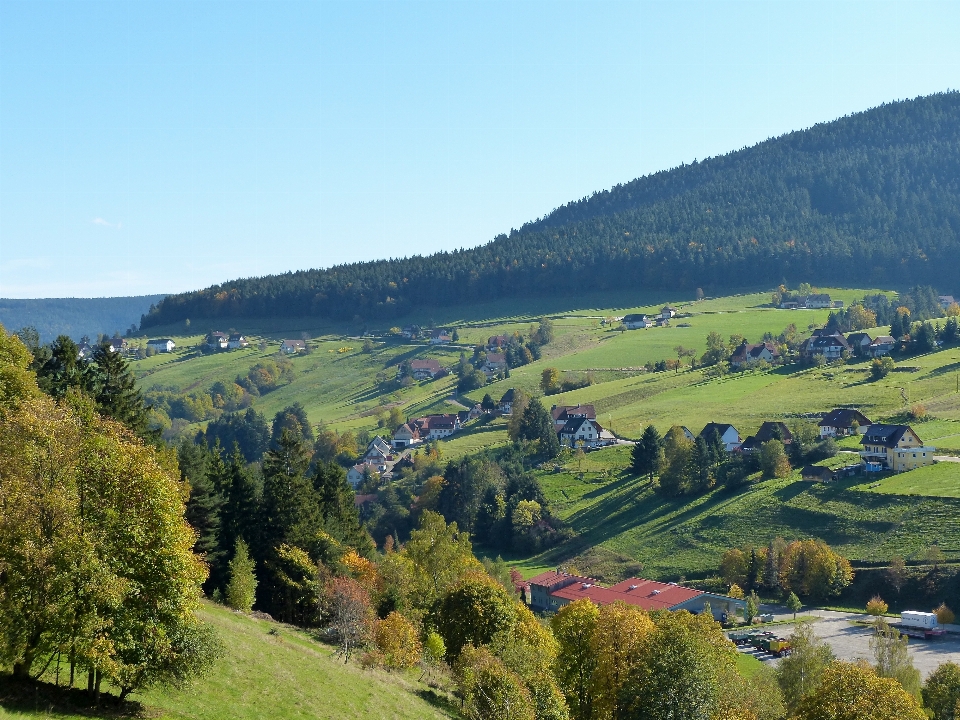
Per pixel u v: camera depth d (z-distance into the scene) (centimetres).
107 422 4912
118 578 3609
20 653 3528
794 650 8619
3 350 7100
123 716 3781
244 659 5203
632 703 5978
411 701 5822
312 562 8194
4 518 3500
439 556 9938
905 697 5659
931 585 12312
